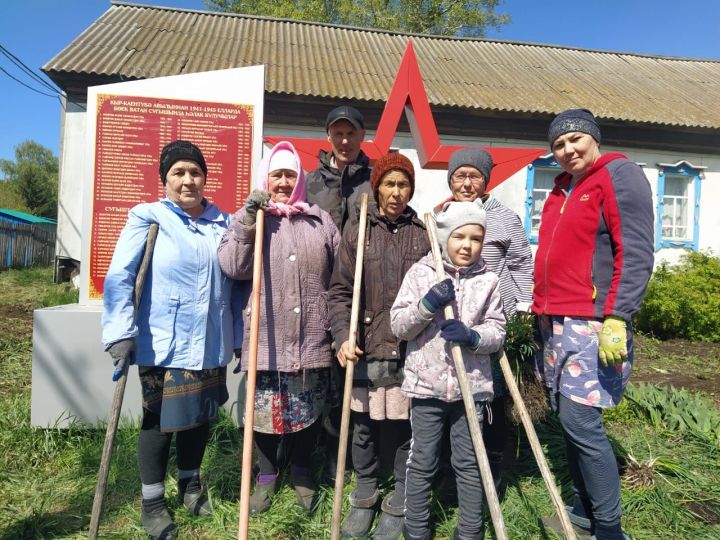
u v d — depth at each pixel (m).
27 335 5.83
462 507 1.98
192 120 3.13
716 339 6.81
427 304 1.84
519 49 11.79
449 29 18.55
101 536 2.12
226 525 2.21
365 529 2.17
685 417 3.32
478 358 1.97
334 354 2.41
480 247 1.98
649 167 9.06
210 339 2.14
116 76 7.43
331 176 2.83
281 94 7.71
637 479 2.60
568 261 2.00
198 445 2.25
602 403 1.92
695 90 10.25
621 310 1.81
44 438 2.86
